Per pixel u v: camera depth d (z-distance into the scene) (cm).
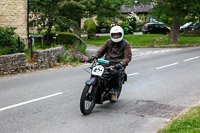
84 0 2225
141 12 5728
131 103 766
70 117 641
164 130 525
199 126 523
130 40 3109
